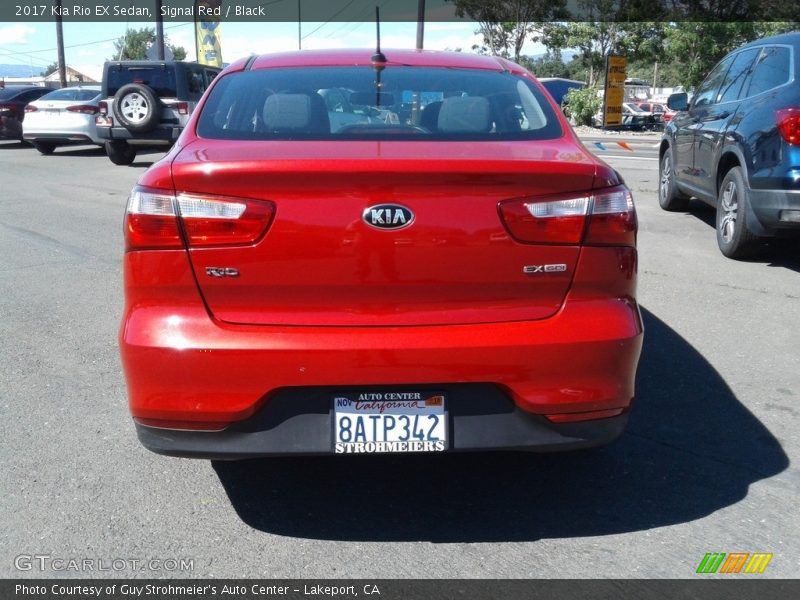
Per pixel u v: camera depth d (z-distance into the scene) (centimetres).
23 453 380
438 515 331
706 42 2741
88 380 469
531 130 346
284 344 281
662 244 781
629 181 1233
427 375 283
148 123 1526
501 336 285
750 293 620
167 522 326
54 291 652
